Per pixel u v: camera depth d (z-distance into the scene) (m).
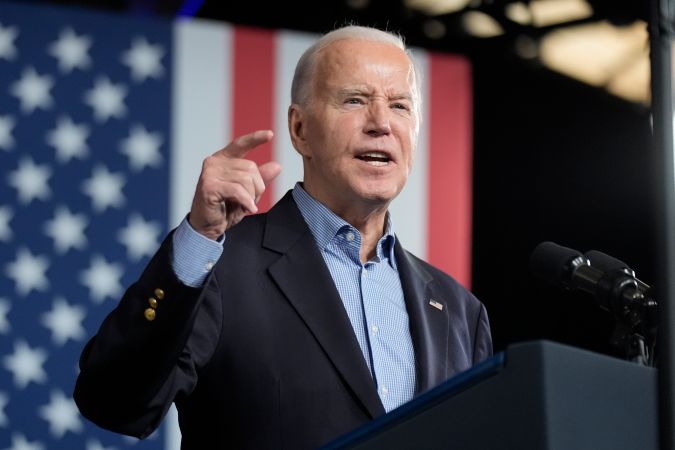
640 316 4.94
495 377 3.72
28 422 10.49
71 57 10.89
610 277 5.05
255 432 5.92
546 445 3.61
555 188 16.70
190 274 5.23
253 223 6.69
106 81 10.95
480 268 16.41
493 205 16.45
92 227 10.76
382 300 6.64
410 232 11.60
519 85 16.59
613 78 16.58
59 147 10.75
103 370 5.36
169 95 11.11
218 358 6.05
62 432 10.57
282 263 6.39
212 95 11.23
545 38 16.25
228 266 6.30
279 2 15.48
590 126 16.73
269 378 5.98
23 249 10.59
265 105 11.36
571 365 3.70
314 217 6.74
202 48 11.26
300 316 6.19
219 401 6.02
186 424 6.22
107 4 14.26
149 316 5.23
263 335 6.09
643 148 16.70
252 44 11.41
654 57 4.14
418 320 6.62
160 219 10.95
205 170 5.04
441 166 11.80
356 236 6.69
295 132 6.98
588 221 16.73
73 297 10.66
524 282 16.50
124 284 10.80
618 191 16.73
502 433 3.69
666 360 3.92
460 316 6.99
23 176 10.64
